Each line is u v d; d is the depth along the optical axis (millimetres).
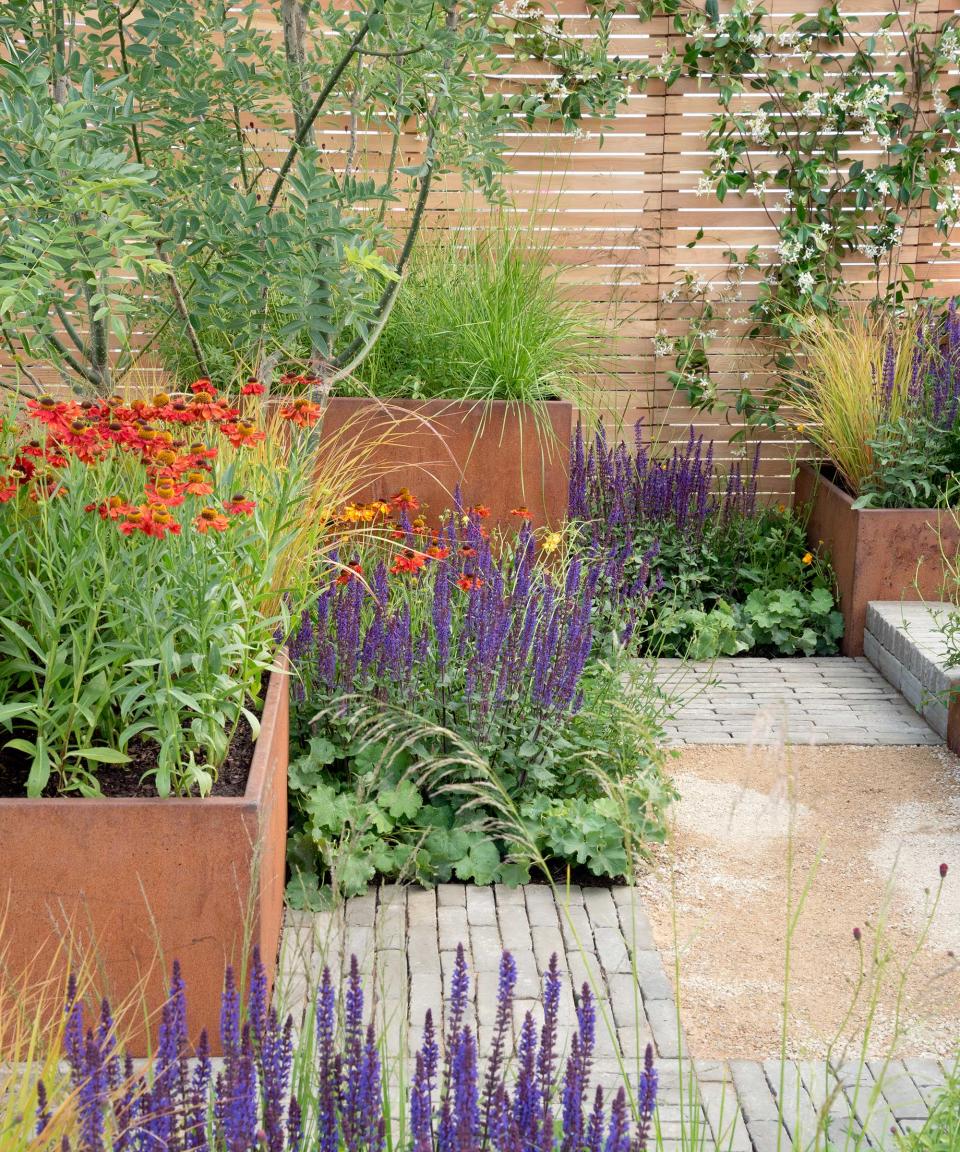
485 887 3854
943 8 6641
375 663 4152
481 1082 2811
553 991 1951
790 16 6648
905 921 3732
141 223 3100
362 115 4895
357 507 4949
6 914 2791
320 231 3775
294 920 3584
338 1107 1882
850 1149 2668
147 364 5629
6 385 3793
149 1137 1803
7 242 2959
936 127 6715
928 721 5238
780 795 2340
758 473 7020
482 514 5133
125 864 2797
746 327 6953
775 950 3568
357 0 4047
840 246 6855
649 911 3750
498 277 5930
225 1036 1889
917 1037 3143
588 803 4137
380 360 5812
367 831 3861
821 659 6062
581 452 6176
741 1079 2930
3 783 3094
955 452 6102
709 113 6703
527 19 6395
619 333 6895
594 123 6641
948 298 6887
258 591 3568
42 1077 1933
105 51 4078
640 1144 1771
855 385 6352
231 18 4238
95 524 3031
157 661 2980
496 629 4008
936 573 5980
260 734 3232
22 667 3039
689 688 5020
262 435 3875
